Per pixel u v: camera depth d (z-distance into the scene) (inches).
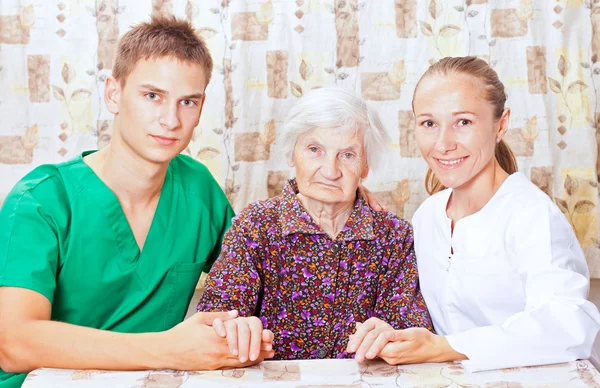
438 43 91.4
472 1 90.4
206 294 48.1
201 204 55.2
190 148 90.9
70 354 39.9
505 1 90.4
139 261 51.4
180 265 53.3
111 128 90.0
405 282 51.4
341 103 46.6
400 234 51.9
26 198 48.2
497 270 46.9
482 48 91.2
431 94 46.3
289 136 48.3
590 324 40.6
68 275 49.4
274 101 90.7
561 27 91.0
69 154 89.8
